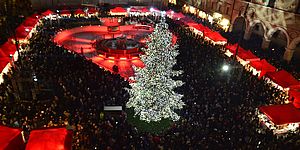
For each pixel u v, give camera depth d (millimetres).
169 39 16812
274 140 17625
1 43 31875
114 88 21812
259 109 20141
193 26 38094
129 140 16359
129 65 31734
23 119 17344
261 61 27562
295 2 32094
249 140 17188
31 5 44188
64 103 19281
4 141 13984
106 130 16859
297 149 17000
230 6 44312
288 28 33344
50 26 38906
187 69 26125
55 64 24938
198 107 20094
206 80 24203
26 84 21203
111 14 48094
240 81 24875
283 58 34719
